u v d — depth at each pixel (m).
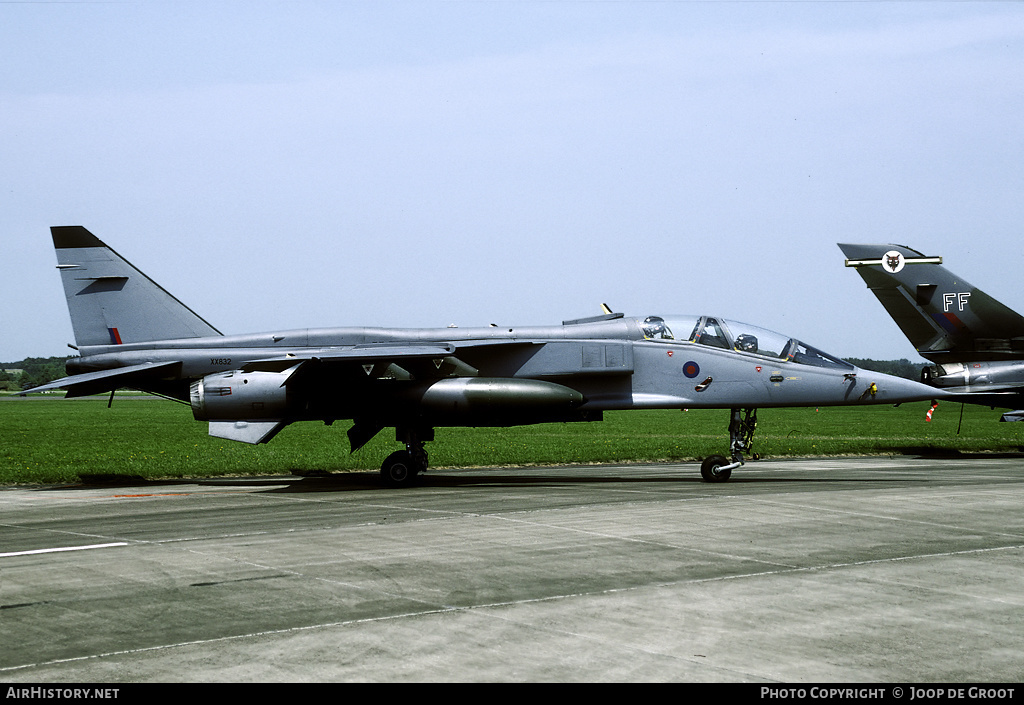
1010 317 43.59
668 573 15.84
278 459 40.19
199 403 30.41
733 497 26.45
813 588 14.73
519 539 19.31
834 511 23.44
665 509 23.86
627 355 31.23
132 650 11.44
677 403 31.27
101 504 26.00
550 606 13.55
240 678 10.36
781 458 43.19
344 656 11.18
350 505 25.28
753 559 17.09
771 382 30.91
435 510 23.97
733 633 12.16
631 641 11.79
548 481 31.97
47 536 20.06
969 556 17.44
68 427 79.94
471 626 12.48
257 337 33.22
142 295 33.47
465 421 30.48
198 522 22.12
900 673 10.58
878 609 13.41
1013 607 13.55
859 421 93.00
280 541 19.22
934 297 44.75
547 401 29.75
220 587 14.84
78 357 33.31
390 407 30.39
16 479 32.50
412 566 16.48
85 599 14.05
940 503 24.98
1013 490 28.09
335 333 32.94
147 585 15.00
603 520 21.95
